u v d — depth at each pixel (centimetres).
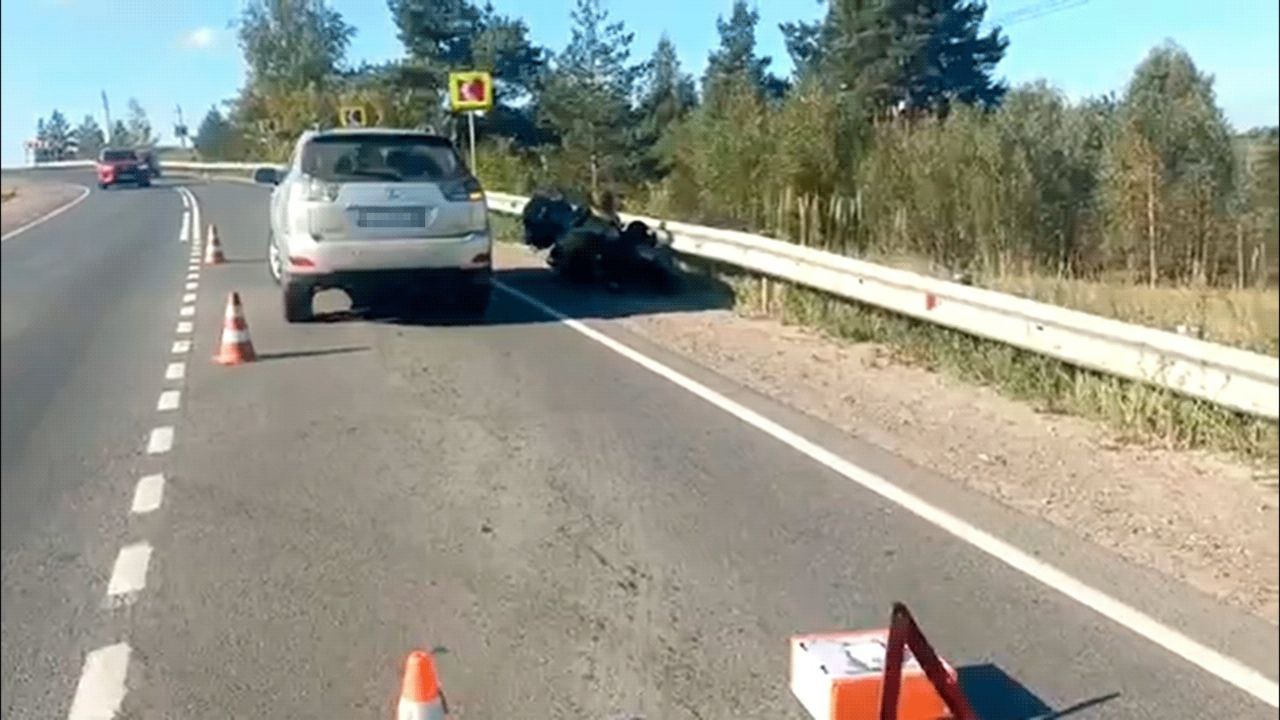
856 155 1477
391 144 1186
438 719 338
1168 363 666
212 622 449
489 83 1950
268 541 540
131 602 466
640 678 404
